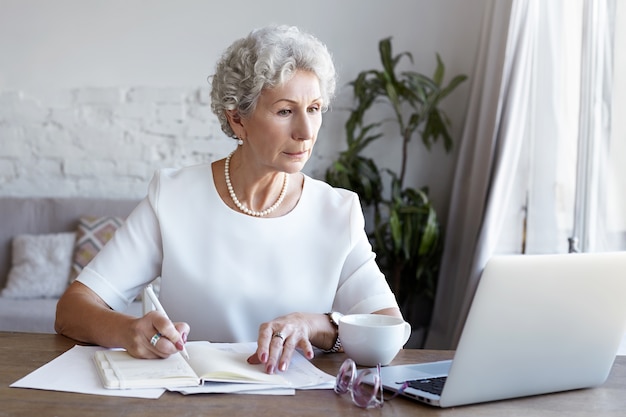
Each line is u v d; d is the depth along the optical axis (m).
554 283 1.15
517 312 1.12
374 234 3.94
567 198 3.12
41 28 4.25
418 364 1.39
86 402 1.11
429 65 4.16
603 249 2.68
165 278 1.64
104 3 4.23
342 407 1.13
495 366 1.14
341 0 4.17
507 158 3.38
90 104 4.26
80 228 3.92
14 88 4.26
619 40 2.59
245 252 1.63
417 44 4.16
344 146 4.23
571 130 3.09
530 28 3.33
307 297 1.64
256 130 1.50
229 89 1.51
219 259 1.63
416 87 3.86
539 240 3.28
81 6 4.23
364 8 4.17
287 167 1.51
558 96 3.18
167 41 4.23
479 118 3.61
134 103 4.25
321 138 4.23
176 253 1.62
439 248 4.05
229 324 1.62
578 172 2.86
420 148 4.20
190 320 1.63
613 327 1.25
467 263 3.60
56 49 4.25
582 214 2.82
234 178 1.65
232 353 1.37
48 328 3.38
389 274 4.04
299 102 1.47
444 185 4.18
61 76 4.26
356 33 4.18
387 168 4.17
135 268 1.64
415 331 4.10
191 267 1.62
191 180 1.67
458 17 4.13
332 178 3.95
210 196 1.66
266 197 1.65
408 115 4.19
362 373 1.15
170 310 1.65
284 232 1.64
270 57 1.45
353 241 1.66
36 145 4.28
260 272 1.63
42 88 4.26
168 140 4.27
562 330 1.18
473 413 1.13
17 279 3.76
